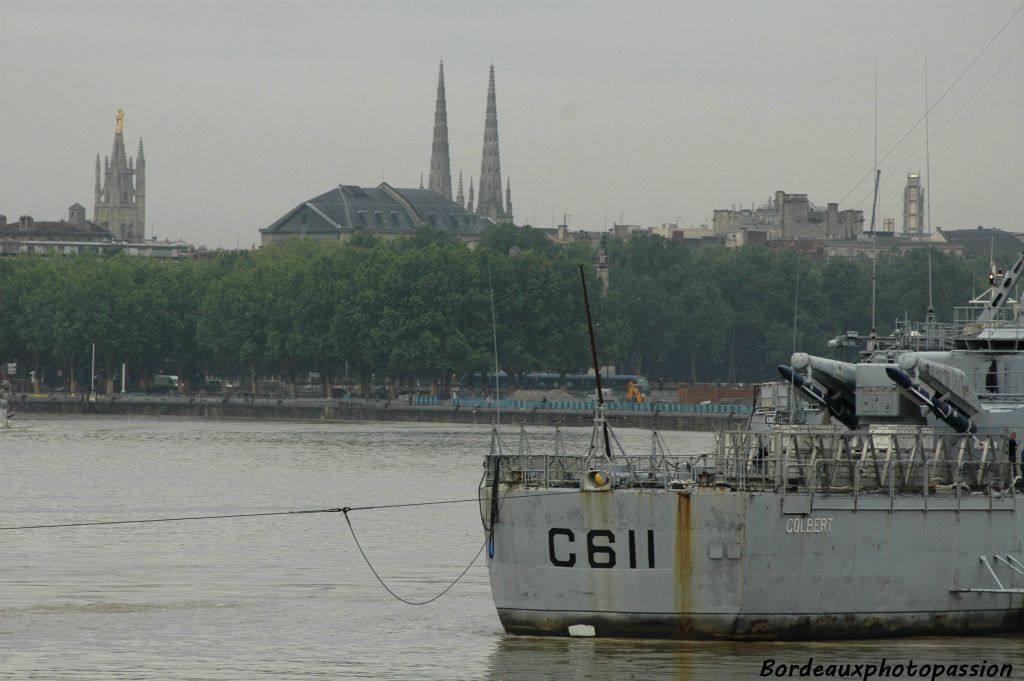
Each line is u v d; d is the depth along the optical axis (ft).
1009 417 624.59
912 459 590.96
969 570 598.75
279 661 607.37
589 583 574.15
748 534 562.25
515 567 586.45
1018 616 611.47
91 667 600.80
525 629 588.09
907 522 585.22
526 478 591.78
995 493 602.03
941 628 598.75
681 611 567.59
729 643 571.69
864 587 581.12
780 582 568.82
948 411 613.11
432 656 611.88
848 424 645.51
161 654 622.13
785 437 577.84
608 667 561.02
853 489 576.61
